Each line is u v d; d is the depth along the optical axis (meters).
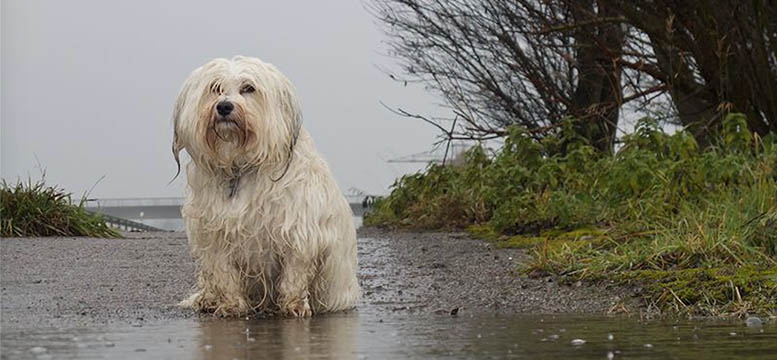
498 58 15.93
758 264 7.36
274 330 5.62
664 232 8.35
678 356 4.50
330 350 4.73
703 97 13.19
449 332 5.46
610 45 14.10
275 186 6.25
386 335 5.32
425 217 14.75
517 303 6.95
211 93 6.30
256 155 6.19
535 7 15.34
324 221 6.38
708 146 12.80
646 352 4.64
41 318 6.19
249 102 6.20
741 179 10.00
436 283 7.91
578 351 4.68
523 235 11.20
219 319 6.23
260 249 6.30
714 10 12.38
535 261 8.31
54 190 14.10
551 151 14.62
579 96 16.09
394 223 15.69
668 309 6.54
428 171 15.74
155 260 9.78
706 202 9.41
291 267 6.32
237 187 6.31
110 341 5.13
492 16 15.52
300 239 6.24
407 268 8.98
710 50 12.46
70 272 8.74
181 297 7.27
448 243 11.38
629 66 13.41
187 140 6.30
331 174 6.60
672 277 7.18
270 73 6.34
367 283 8.01
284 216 6.26
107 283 8.02
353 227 6.84
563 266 8.03
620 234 8.98
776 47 12.23
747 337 5.20
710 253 7.62
